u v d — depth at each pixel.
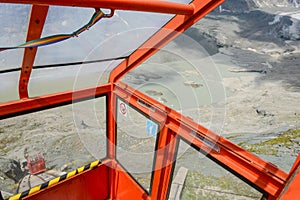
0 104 3.65
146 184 4.62
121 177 5.17
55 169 8.09
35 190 4.52
